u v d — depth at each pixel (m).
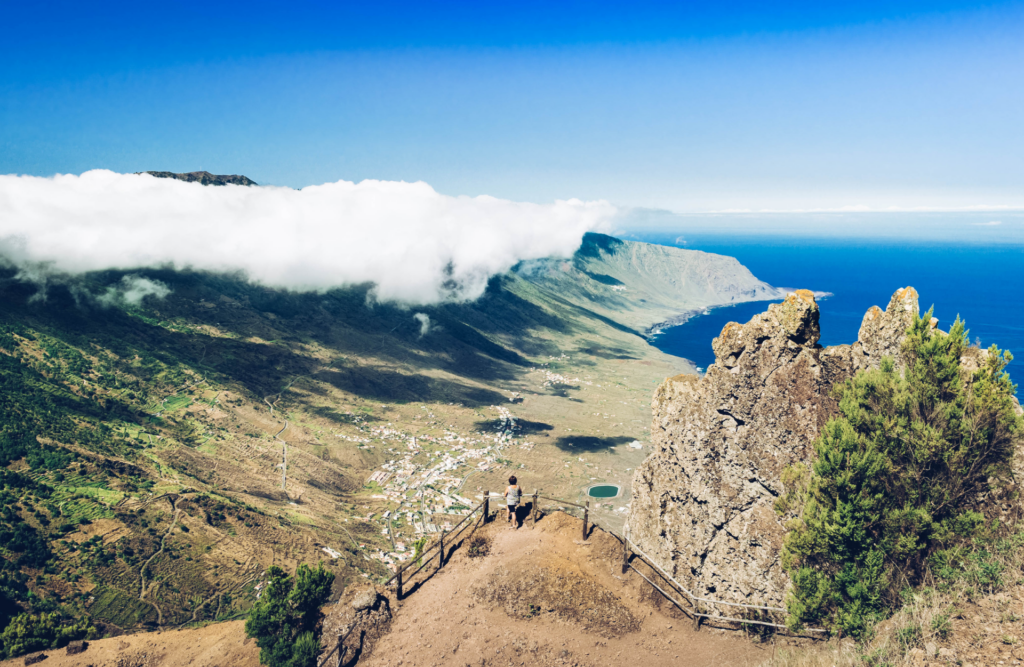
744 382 28.98
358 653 23.23
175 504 152.38
